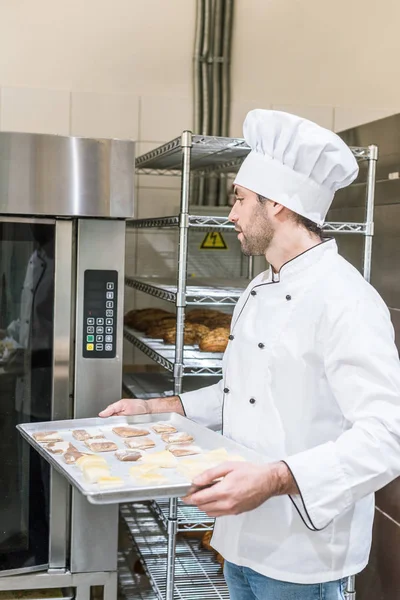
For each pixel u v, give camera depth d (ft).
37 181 5.29
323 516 3.95
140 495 3.71
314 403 4.43
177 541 7.33
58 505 5.71
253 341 4.74
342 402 4.21
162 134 8.54
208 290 6.62
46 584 5.74
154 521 7.79
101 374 5.65
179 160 7.50
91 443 4.73
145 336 7.65
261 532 4.57
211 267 8.64
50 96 8.23
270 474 3.86
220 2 8.32
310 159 4.51
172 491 3.77
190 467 4.20
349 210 7.31
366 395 4.07
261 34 8.66
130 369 8.62
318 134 4.49
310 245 4.66
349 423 4.49
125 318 8.34
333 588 4.61
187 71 8.51
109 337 5.63
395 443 3.99
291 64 8.79
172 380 8.11
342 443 4.01
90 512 5.73
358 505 4.60
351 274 4.54
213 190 8.65
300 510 4.12
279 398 4.53
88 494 3.62
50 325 5.57
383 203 6.58
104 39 8.28
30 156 5.25
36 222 5.44
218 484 3.74
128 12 8.29
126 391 7.86
